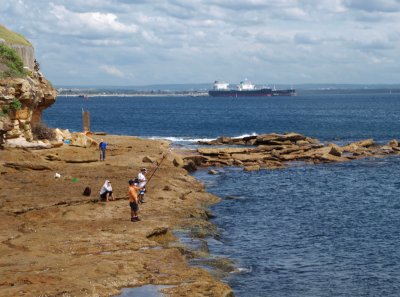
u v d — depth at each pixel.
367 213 45.12
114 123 173.50
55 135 69.69
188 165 69.44
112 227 34.50
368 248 34.84
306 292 27.17
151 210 41.56
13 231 32.44
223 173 68.00
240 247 34.91
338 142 110.00
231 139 100.25
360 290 27.52
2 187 44.19
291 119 186.62
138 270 26.83
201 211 43.25
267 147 88.31
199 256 31.86
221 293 24.44
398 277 29.41
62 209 38.06
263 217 43.56
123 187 46.88
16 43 68.75
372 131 135.00
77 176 51.47
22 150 58.16
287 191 55.53
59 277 24.67
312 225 40.94
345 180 62.41
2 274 24.78
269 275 29.56
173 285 25.30
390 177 64.44
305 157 79.62
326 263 31.77
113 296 23.61
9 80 58.47
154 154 70.88
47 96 68.44
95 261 27.38
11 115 58.97
